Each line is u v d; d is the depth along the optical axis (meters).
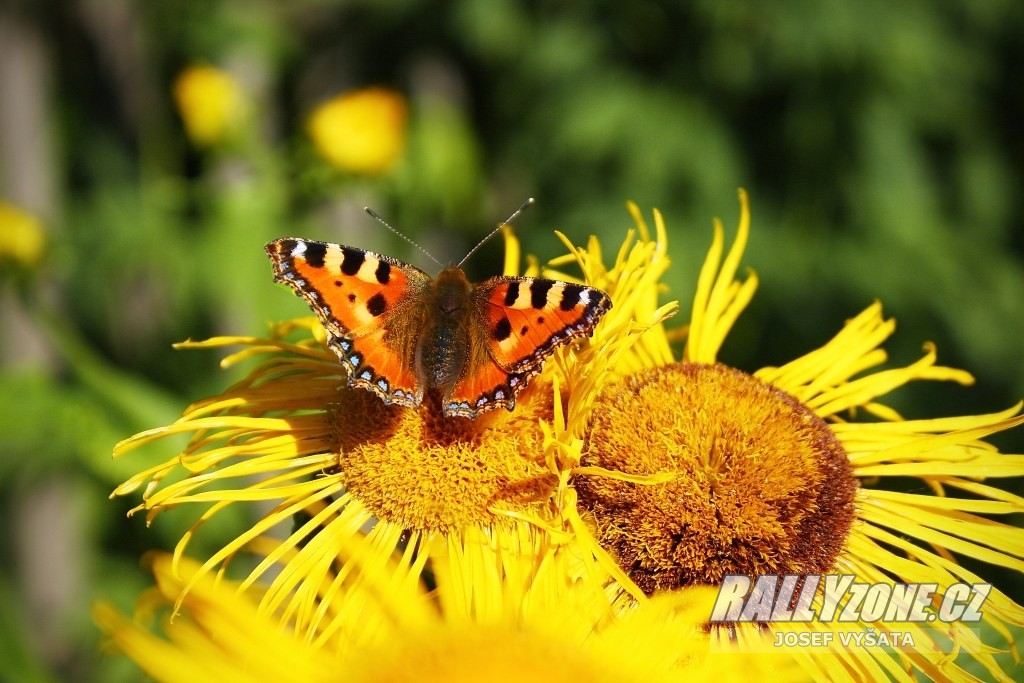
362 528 0.45
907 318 0.86
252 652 0.39
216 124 0.60
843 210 0.88
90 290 0.79
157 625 0.46
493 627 0.40
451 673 0.39
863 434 0.47
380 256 0.47
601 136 0.87
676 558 0.44
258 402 0.47
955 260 0.88
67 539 0.72
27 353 0.68
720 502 0.44
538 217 0.93
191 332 0.73
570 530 0.44
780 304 0.85
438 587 0.43
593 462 0.45
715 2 0.85
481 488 0.45
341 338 0.46
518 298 0.46
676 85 0.90
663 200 0.86
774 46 0.85
